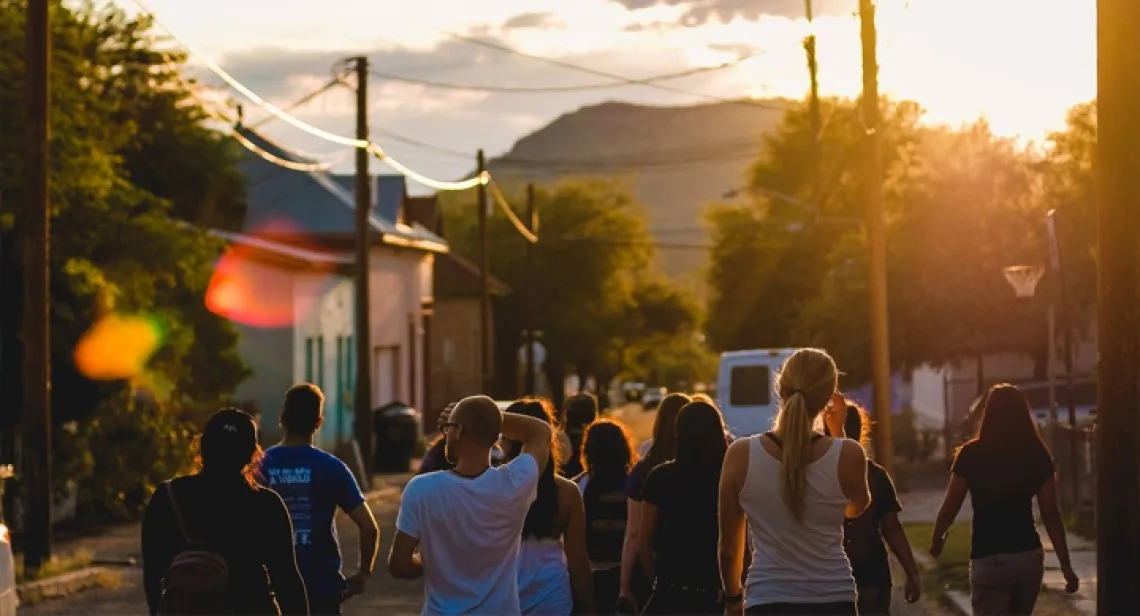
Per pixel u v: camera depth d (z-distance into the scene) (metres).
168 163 51.72
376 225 73.06
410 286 79.56
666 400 13.00
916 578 12.67
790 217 113.00
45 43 27.70
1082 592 21.00
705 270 116.12
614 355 124.00
